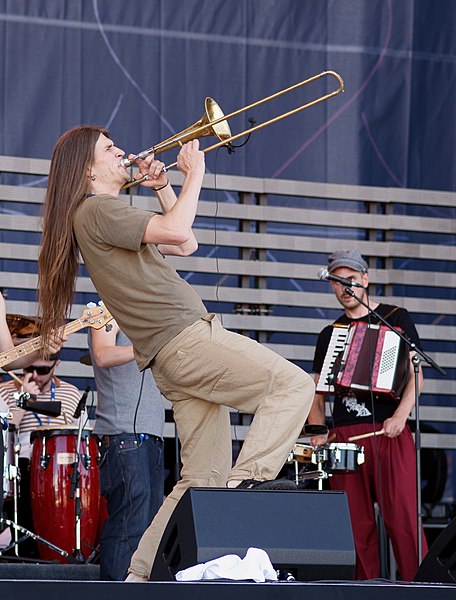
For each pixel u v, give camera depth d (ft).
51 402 21.40
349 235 27.71
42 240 15.17
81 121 26.16
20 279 25.73
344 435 22.24
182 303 14.51
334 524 12.46
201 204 26.78
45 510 22.36
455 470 26.68
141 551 14.61
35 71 26.00
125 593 10.17
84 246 14.67
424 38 27.94
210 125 16.51
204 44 26.94
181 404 14.88
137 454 18.48
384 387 21.77
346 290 20.51
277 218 27.12
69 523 22.34
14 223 25.82
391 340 22.07
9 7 25.96
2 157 25.53
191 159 14.82
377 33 27.78
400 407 21.89
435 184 27.91
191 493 12.23
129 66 26.48
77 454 22.18
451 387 27.27
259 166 27.12
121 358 18.24
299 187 27.14
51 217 15.05
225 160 26.89
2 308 20.49
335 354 22.36
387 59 27.81
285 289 27.32
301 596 10.41
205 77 26.86
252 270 26.96
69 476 22.34
